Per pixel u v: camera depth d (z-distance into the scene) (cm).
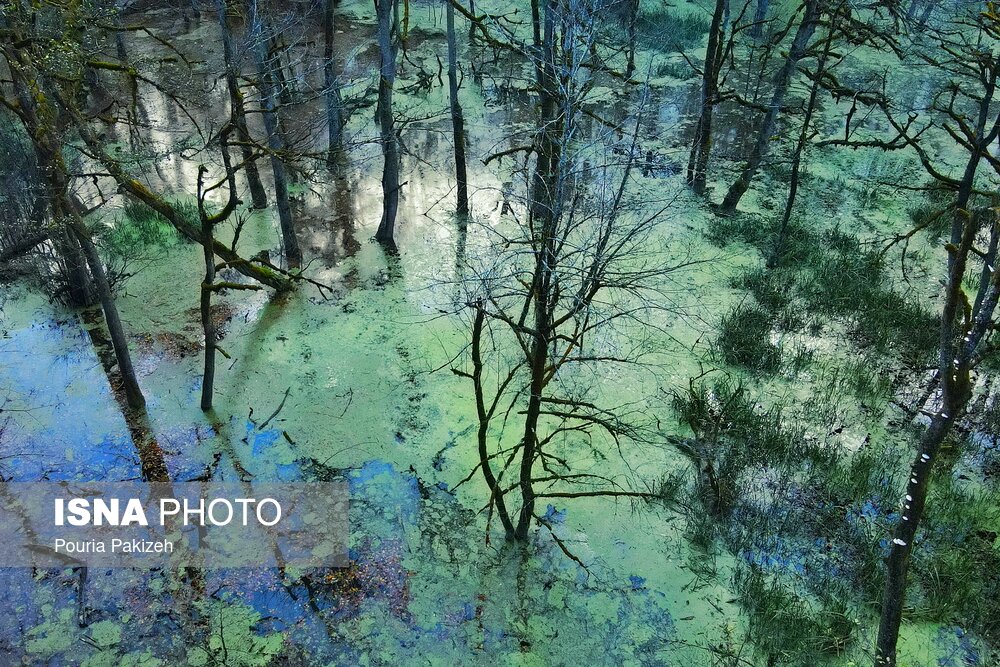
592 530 905
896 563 622
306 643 787
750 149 1844
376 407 1071
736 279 1359
